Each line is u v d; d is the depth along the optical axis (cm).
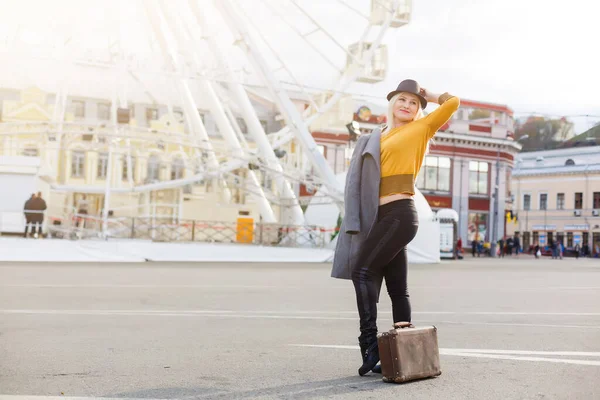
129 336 546
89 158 4228
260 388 355
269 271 1784
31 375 383
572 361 445
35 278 1284
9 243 2106
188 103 3431
